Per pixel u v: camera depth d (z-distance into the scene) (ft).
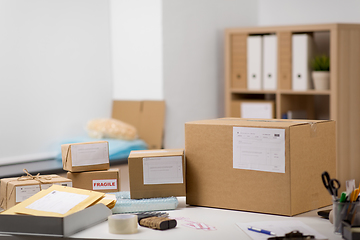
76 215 4.28
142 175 5.10
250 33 11.28
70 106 10.11
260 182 4.86
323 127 5.05
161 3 10.23
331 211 4.52
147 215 4.64
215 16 11.85
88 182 5.67
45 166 8.80
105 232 4.29
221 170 5.11
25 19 9.23
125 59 10.91
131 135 10.02
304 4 12.18
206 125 5.17
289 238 3.96
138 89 10.78
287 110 11.23
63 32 9.91
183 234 4.20
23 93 9.27
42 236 4.25
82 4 10.26
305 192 4.87
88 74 10.48
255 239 3.98
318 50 11.53
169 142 10.66
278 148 4.71
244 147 4.93
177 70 10.78
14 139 9.16
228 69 11.60
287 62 10.77
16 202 5.14
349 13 11.37
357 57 10.43
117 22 10.95
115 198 5.02
